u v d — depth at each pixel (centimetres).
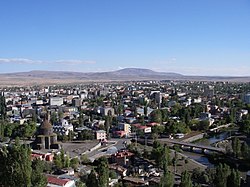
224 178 17262
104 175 16188
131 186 19988
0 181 8706
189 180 16975
